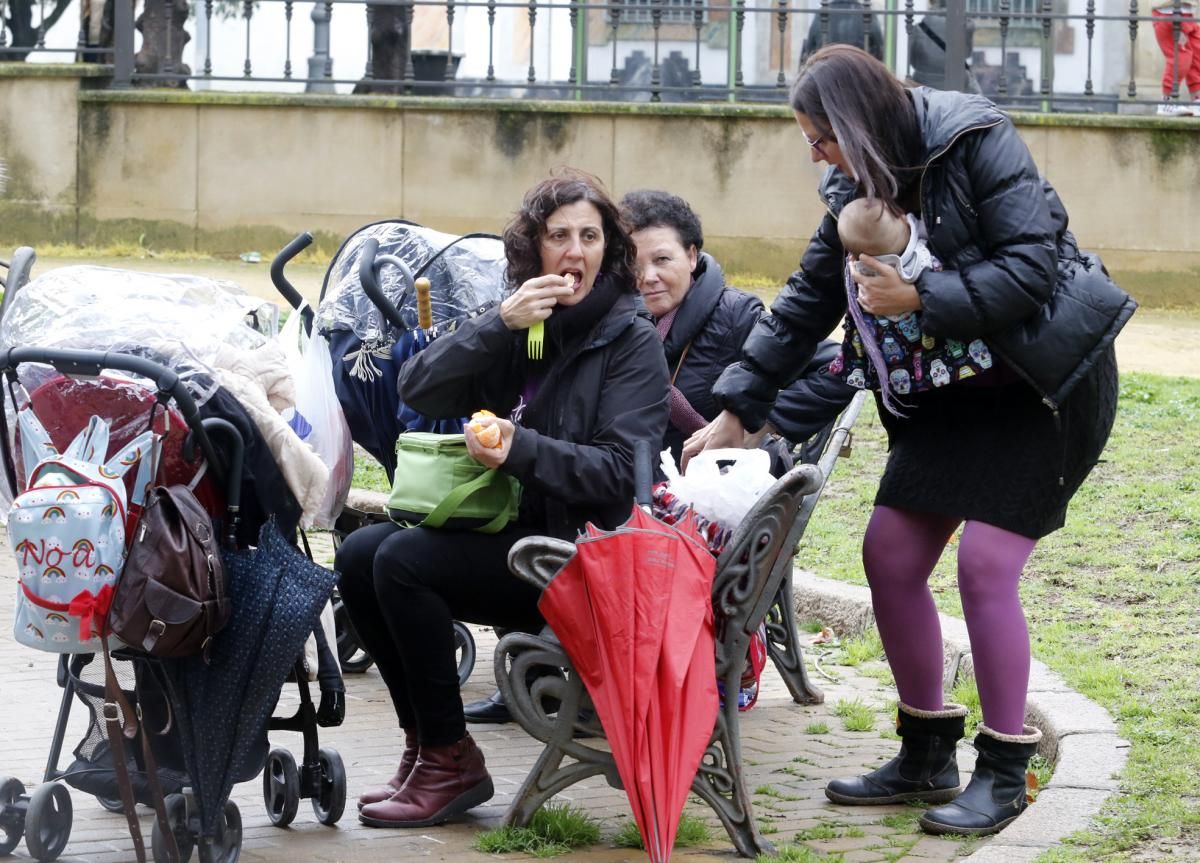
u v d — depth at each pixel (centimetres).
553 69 1756
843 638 729
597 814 500
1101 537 801
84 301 461
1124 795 474
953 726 511
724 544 468
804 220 1653
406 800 483
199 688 429
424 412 486
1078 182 1625
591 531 439
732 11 1661
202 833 426
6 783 451
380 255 575
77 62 1803
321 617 482
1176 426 1042
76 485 410
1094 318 459
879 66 458
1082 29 1695
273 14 1864
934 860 452
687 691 433
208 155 1700
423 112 1675
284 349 543
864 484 955
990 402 480
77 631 411
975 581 478
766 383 521
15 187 1716
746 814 455
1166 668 601
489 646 723
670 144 1656
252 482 450
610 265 488
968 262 455
